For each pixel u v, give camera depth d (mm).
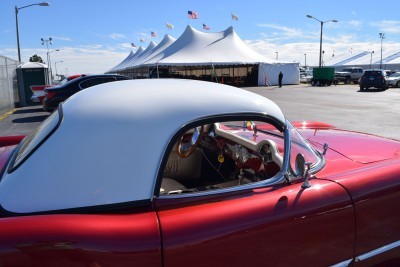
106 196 1599
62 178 1603
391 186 2062
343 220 1885
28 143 1963
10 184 1613
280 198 1789
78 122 1770
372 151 2553
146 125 1748
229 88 2221
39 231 1383
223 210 1659
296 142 2230
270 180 1950
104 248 1409
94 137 1702
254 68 39375
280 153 2316
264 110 2010
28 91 19109
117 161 1653
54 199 1562
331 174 2131
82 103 1942
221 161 2746
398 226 2102
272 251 1684
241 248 1607
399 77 32219
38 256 1341
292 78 39688
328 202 1851
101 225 1471
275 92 26359
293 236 1735
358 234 1951
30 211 1524
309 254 1793
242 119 1931
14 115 14414
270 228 1672
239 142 2668
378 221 2020
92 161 1644
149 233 1488
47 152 1671
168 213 1618
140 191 1634
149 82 2234
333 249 1869
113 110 1816
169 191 2367
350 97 21016
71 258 1369
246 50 34875
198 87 2119
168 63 30156
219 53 33062
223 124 2955
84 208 1566
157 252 1462
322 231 1822
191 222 1565
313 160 2225
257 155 2504
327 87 33562
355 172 2125
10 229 1377
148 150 1692
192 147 2771
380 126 10008
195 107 1860
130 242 1449
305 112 13445
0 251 1317
